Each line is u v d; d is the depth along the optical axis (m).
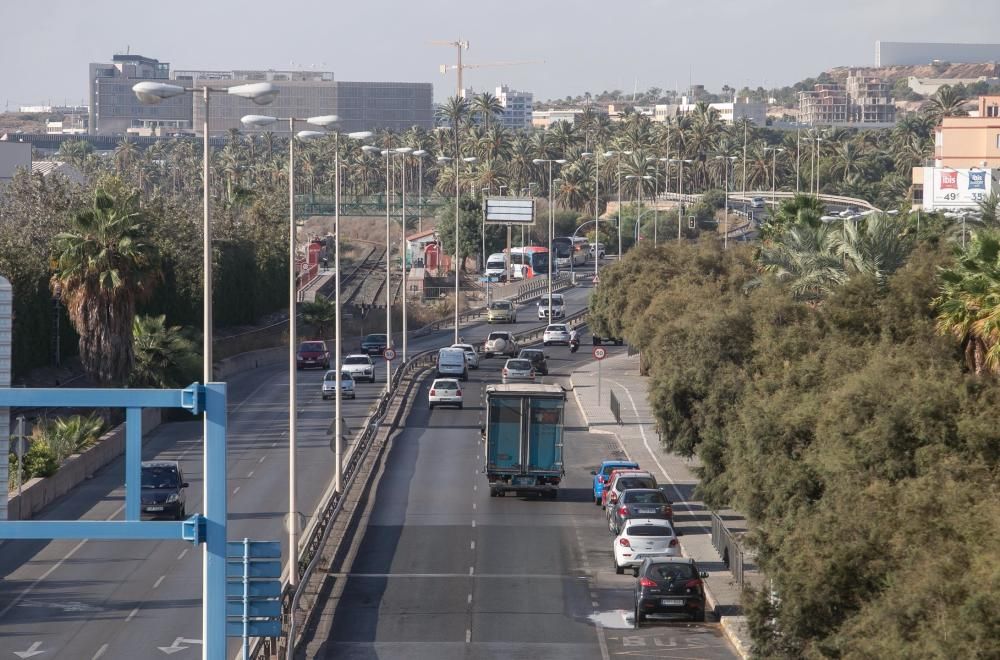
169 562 132.88
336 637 108.00
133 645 102.69
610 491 154.75
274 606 69.69
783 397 116.31
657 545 131.00
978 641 62.97
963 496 77.19
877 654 70.00
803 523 86.19
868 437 91.62
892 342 127.81
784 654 84.56
